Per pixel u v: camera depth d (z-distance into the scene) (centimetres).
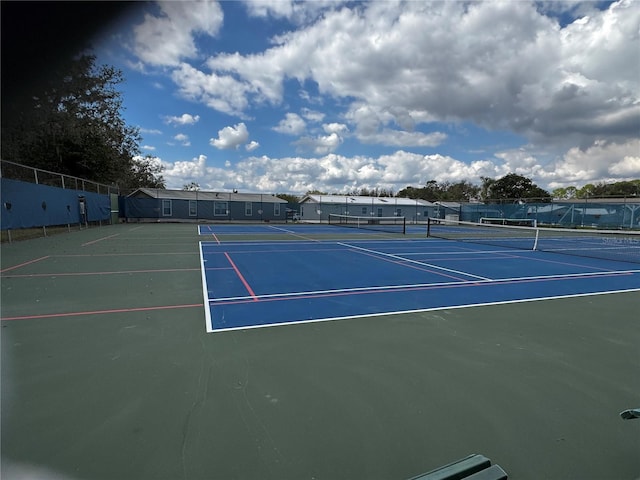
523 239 2025
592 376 328
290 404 274
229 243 1498
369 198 4588
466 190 7925
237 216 3706
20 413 255
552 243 1816
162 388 293
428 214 4534
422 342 406
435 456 221
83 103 2319
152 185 4956
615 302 600
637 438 240
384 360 357
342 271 866
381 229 2866
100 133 2853
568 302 596
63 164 2581
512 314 522
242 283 712
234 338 409
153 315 492
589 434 244
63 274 781
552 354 376
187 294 614
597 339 421
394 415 262
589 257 1248
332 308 541
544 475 206
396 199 4709
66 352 363
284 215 3938
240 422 250
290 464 212
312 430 244
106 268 862
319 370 332
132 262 957
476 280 779
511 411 270
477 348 390
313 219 4066
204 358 354
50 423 244
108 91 2450
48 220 1614
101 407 264
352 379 316
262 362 347
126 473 201
